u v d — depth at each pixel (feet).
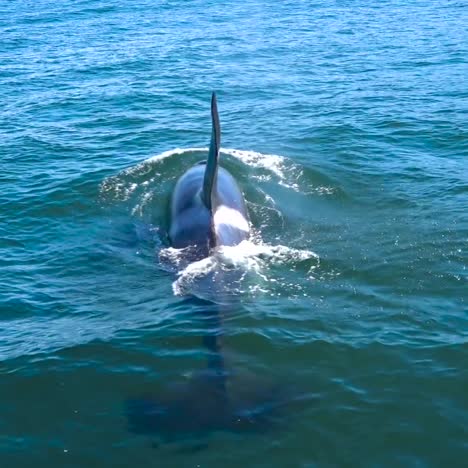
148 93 88.48
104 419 30.30
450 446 28.60
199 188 50.26
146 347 35.22
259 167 60.59
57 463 28.04
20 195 55.62
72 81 95.45
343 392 31.60
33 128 74.33
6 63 107.45
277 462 27.73
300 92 87.81
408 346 34.99
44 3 175.11
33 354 34.99
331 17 146.00
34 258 46.03
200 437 28.94
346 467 27.58
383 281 41.57
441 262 43.65
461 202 52.70
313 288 40.81
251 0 174.09
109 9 163.53
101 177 59.26
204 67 102.53
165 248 46.55
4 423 30.32
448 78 91.56
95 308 39.52
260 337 35.70
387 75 94.84
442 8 152.87
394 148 65.46
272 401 30.99
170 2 172.76
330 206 53.16
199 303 39.22
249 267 42.93
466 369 33.14
